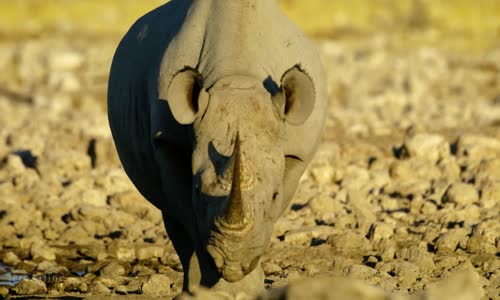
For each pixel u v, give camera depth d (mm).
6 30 151750
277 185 26547
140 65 32625
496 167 50281
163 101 29516
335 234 40688
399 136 65375
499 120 72375
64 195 48219
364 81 98625
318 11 176000
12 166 55188
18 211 44844
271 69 29062
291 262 38219
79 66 113938
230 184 25625
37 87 98438
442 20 176625
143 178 33250
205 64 28859
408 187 47906
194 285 31469
